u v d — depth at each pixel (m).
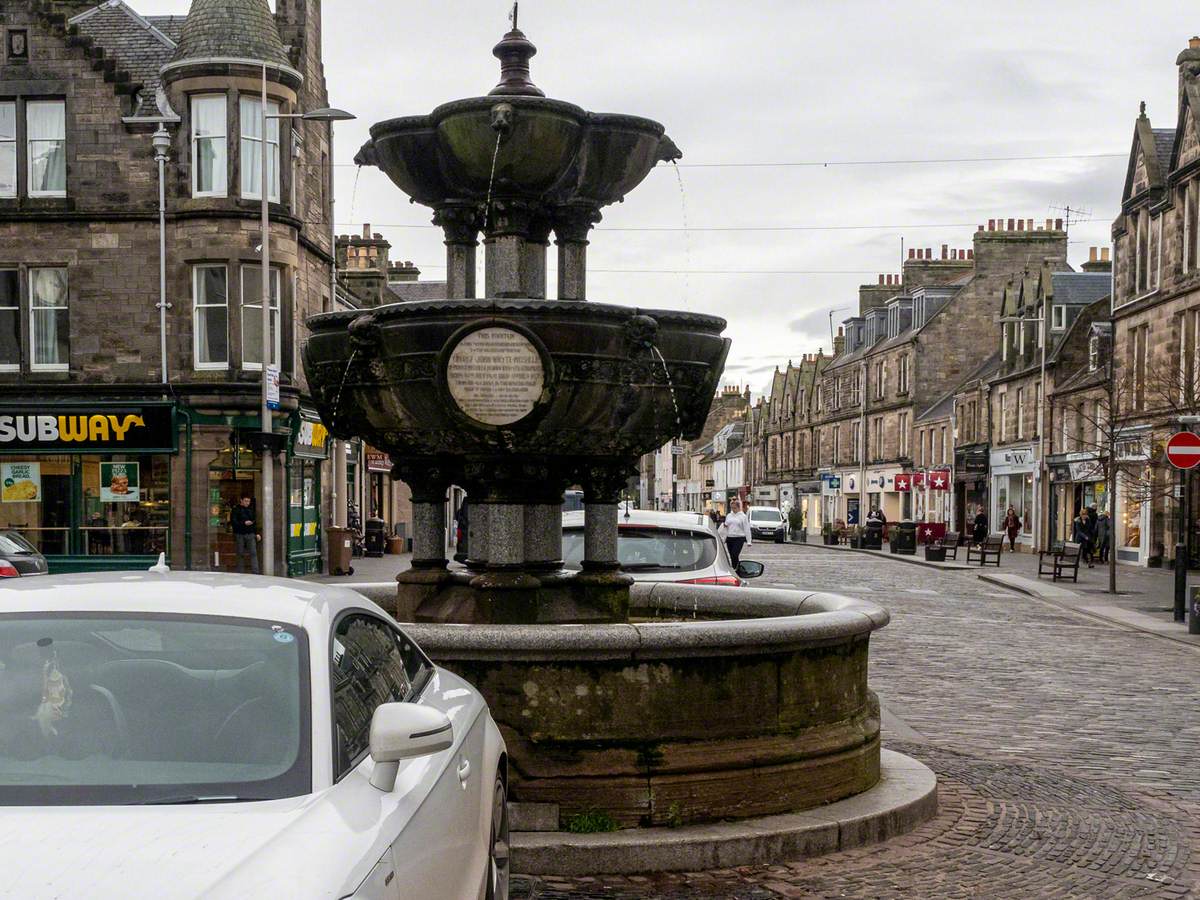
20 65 28.59
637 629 5.95
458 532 26.03
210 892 2.55
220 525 28.67
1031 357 50.22
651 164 7.80
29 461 28.61
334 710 3.47
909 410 66.81
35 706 3.35
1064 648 15.92
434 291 55.78
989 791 7.67
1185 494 19.52
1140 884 5.86
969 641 16.50
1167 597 24.52
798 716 6.43
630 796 5.95
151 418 28.27
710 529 11.20
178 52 28.70
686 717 6.07
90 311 28.47
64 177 28.72
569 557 11.09
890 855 6.16
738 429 120.88
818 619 6.45
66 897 2.52
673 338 7.02
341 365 7.15
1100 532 38.72
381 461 41.91
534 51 7.64
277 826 2.92
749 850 5.91
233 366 28.33
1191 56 35.19
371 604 4.60
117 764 3.19
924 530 46.38
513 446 6.85
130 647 3.55
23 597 3.77
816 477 84.50
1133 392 35.72
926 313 67.88
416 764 3.78
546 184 7.56
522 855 5.68
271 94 28.78
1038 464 47.03
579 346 6.74
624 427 7.07
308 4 31.50
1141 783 8.12
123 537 28.59
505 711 5.93
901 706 11.11
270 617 3.74
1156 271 36.69
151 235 28.48
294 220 29.19
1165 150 37.69
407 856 3.22
